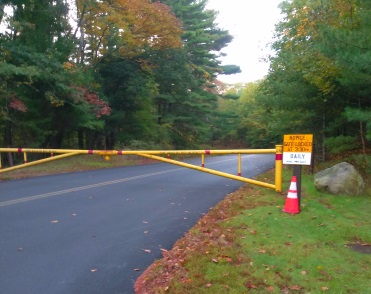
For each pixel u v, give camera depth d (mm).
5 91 16922
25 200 9508
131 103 28078
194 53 36812
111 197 9930
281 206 8031
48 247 5969
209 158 28031
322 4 14047
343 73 11414
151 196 10070
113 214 8070
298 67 14555
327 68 12758
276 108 16859
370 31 10250
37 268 5133
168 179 13523
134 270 5098
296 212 7383
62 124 22062
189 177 14062
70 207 8719
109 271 5055
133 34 24344
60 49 20547
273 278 4551
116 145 26906
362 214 7418
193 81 31875
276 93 17891
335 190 9164
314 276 4602
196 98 37094
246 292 4207
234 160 22969
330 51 10430
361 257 5168
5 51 16672
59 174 15578
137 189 11211
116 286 4605
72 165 18938
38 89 19406
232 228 6547
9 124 20109
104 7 22266
